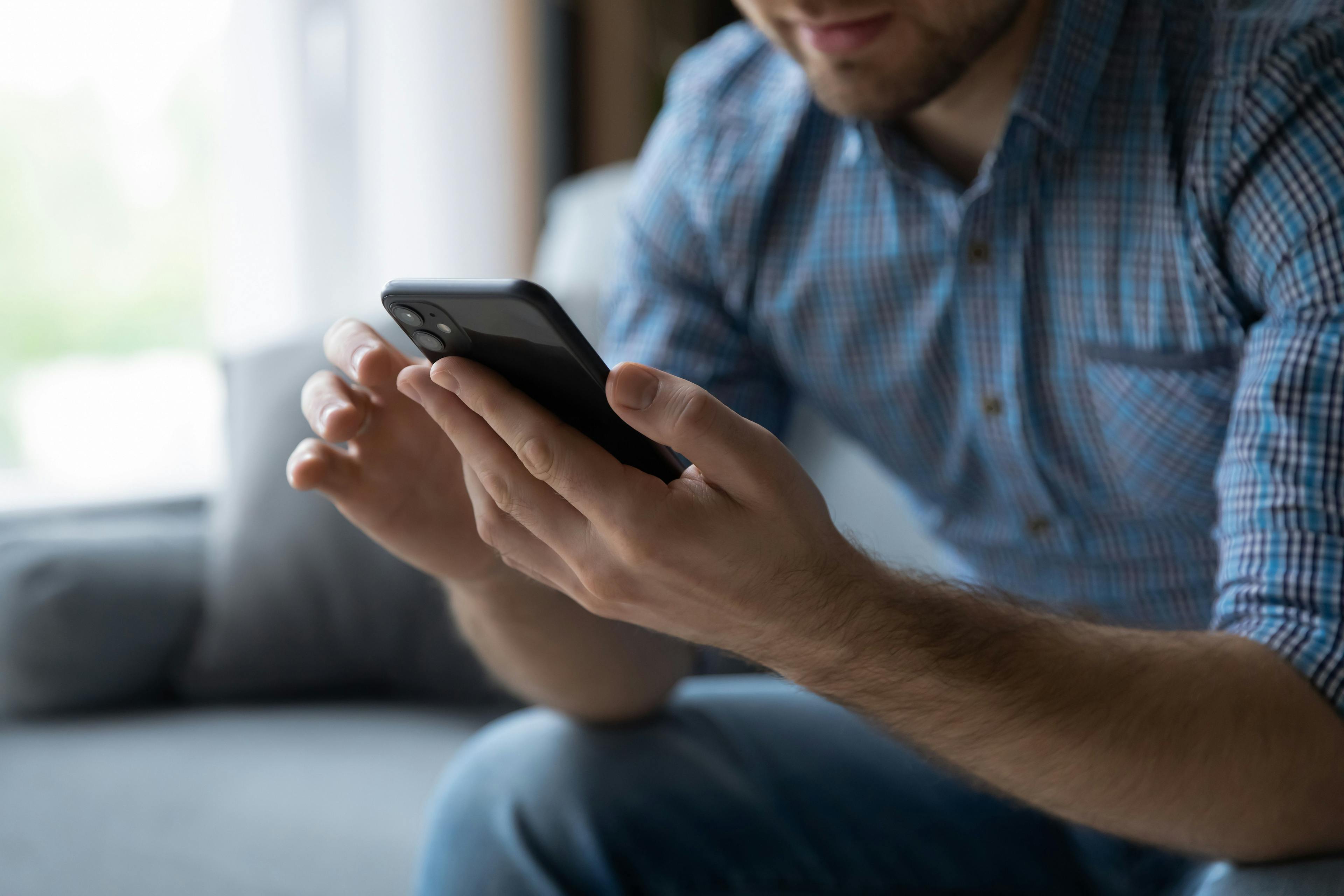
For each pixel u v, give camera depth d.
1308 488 0.64
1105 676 0.60
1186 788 0.59
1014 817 0.84
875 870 0.82
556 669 0.79
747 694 0.89
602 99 2.55
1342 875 0.56
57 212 2.15
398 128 2.25
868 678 0.59
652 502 0.52
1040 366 0.88
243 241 2.14
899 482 1.07
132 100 2.17
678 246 1.02
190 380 2.31
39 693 1.32
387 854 1.00
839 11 0.77
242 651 1.38
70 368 2.21
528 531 0.61
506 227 2.37
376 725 1.31
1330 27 0.71
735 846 0.80
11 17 2.04
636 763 0.80
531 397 0.53
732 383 1.03
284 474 1.42
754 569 0.54
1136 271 0.81
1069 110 0.81
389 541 0.73
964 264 0.88
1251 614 0.66
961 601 0.61
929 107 0.88
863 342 0.96
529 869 0.75
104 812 1.08
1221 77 0.75
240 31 2.13
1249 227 0.73
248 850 1.01
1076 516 0.94
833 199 0.95
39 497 1.61
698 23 2.74
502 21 2.34
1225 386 0.80
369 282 2.24
